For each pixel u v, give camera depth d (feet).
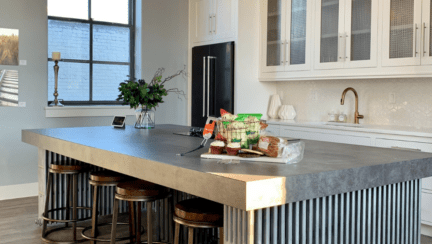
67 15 17.29
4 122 15.62
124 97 11.86
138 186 7.98
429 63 11.78
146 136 9.92
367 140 12.65
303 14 15.28
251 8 16.71
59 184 12.27
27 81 15.94
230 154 6.42
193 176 5.54
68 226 12.23
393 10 12.62
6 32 15.43
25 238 11.25
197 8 18.58
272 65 16.53
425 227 11.80
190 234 6.58
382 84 14.42
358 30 13.56
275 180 4.96
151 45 18.39
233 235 5.38
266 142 6.26
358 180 5.79
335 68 14.26
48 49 16.94
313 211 5.73
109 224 11.76
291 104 17.54
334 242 5.95
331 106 16.02
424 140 11.25
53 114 16.38
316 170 5.48
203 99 17.56
